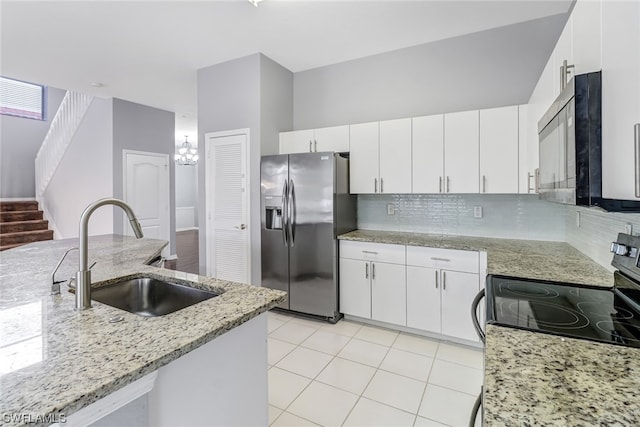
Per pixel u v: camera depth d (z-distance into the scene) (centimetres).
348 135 339
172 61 375
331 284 314
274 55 360
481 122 279
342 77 379
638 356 89
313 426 180
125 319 112
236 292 142
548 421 63
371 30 306
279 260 338
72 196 577
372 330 303
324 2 263
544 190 183
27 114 656
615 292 146
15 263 200
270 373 232
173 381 101
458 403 199
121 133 526
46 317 114
